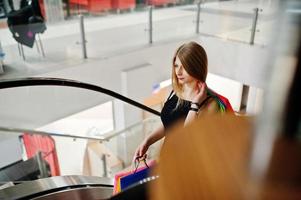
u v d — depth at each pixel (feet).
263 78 1.19
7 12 14.71
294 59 1.06
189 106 6.55
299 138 1.12
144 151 8.43
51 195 7.61
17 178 17.28
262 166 1.23
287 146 1.15
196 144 1.51
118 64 17.16
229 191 1.30
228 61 18.99
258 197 1.22
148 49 18.20
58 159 19.84
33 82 8.74
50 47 16.33
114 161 17.33
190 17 21.62
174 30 20.27
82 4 18.88
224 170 1.35
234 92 24.16
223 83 24.75
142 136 15.39
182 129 1.66
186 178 1.43
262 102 1.21
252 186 1.25
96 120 20.92
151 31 19.52
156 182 1.53
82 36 17.22
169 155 1.56
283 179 1.18
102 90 11.81
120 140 16.98
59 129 20.16
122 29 19.63
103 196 8.49
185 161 1.48
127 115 19.44
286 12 1.06
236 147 1.37
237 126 1.46
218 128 1.52
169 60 19.62
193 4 21.68
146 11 21.40
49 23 17.70
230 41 18.39
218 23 20.11
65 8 18.13
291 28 1.05
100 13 20.07
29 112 14.21
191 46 6.77
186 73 6.65
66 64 15.19
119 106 19.44
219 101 6.24
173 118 6.95
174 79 7.13
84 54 16.48
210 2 22.18
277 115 1.15
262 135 1.23
